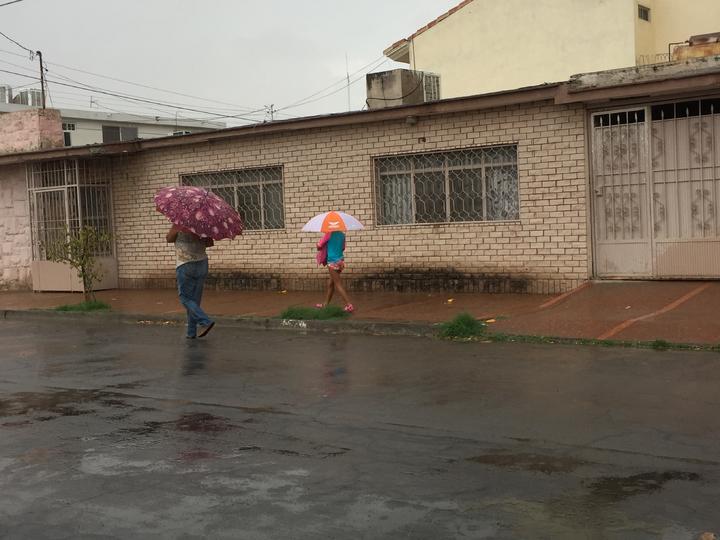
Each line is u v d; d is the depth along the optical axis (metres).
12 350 10.72
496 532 3.99
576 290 12.30
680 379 7.21
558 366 8.00
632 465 4.96
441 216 14.32
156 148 17.45
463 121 13.77
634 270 12.48
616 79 11.89
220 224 10.66
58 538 4.09
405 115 14.04
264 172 16.33
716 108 11.72
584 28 25.61
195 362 9.21
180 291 11.05
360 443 5.66
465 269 13.98
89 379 8.39
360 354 9.27
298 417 6.46
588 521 4.10
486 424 6.02
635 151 12.34
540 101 12.95
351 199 15.09
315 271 15.71
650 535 3.90
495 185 13.75
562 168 12.90
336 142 15.18
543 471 4.91
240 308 13.68
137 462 5.36
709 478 4.68
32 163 18.88
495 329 10.11
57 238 18.52
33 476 5.12
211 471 5.11
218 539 4.00
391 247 14.72
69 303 15.97
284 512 4.34
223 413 6.68
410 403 6.77
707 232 11.90
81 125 45.91
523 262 13.38
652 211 12.26
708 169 11.83
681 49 14.50
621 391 6.84
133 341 11.15
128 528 4.20
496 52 26.95
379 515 4.26
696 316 9.79
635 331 9.34
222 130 16.30
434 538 3.94
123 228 18.44
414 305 12.67
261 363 8.97
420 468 5.05
